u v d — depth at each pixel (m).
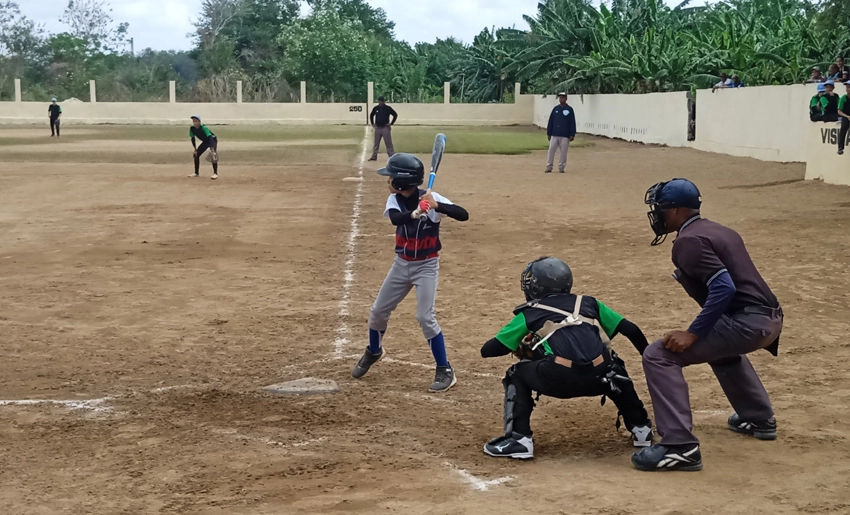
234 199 17.47
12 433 5.39
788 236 12.52
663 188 4.76
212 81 62.41
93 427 5.50
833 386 6.20
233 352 7.34
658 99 35.38
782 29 33.59
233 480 4.57
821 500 4.20
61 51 69.62
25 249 12.12
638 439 4.98
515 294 9.48
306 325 8.23
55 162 26.55
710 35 40.69
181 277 10.32
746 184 19.42
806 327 7.85
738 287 4.63
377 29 92.25
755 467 4.68
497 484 4.48
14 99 60.97
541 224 14.21
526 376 4.89
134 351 7.34
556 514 4.05
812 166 19.27
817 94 19.02
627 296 9.20
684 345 4.59
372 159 27.11
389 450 5.04
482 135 43.34
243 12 78.25
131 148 32.94
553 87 49.72
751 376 5.07
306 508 4.17
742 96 27.42
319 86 61.75
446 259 11.41
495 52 61.22
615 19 48.91
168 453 5.01
